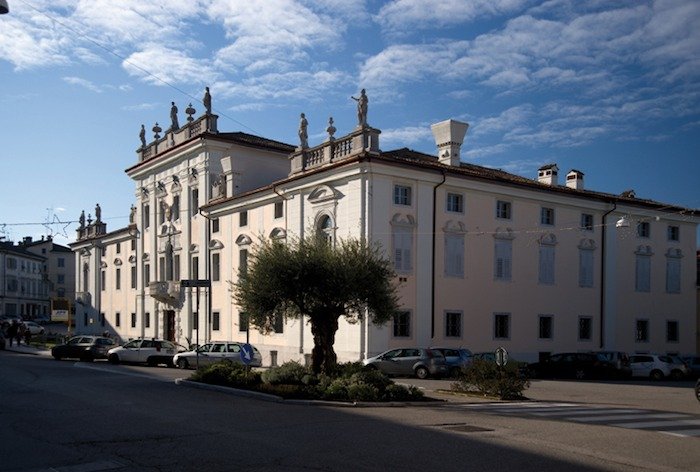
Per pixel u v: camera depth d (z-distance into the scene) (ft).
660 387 93.04
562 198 122.83
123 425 42.78
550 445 37.50
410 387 63.00
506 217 115.24
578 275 125.18
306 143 114.83
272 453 33.99
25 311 321.93
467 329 107.96
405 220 101.50
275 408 53.21
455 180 107.34
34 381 75.25
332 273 68.28
